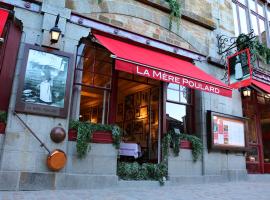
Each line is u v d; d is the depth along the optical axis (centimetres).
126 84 955
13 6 654
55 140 615
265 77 1126
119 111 1082
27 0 668
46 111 622
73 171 634
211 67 966
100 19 768
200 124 887
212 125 877
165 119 852
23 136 595
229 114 952
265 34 1360
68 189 611
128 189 651
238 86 923
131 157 862
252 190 702
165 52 877
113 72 795
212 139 862
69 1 727
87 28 736
